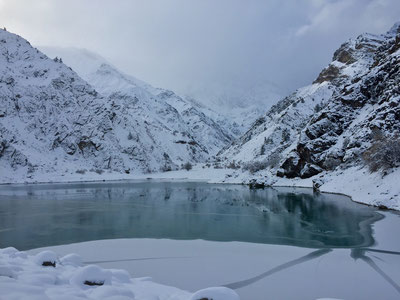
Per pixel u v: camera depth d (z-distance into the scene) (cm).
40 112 16850
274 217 4084
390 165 5091
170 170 19488
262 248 2581
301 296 1622
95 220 3962
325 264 2141
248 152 19125
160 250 2536
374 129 6675
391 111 6366
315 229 3316
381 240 2750
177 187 9744
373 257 2288
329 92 19950
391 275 1919
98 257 2353
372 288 1722
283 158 10700
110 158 16888
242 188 9094
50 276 1147
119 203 5659
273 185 9212
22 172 12550
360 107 8762
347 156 7175
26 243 2825
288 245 2677
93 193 7688
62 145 16412
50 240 2928
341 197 5788
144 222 3812
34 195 7162
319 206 4881
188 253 2442
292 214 4275
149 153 19812
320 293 1662
